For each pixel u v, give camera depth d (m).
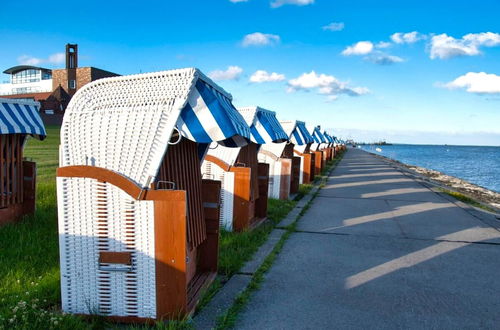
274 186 11.16
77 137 3.68
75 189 3.59
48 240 5.85
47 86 77.44
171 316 3.60
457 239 7.38
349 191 14.06
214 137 3.70
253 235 6.89
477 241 7.26
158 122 3.55
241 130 4.18
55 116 54.28
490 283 5.12
